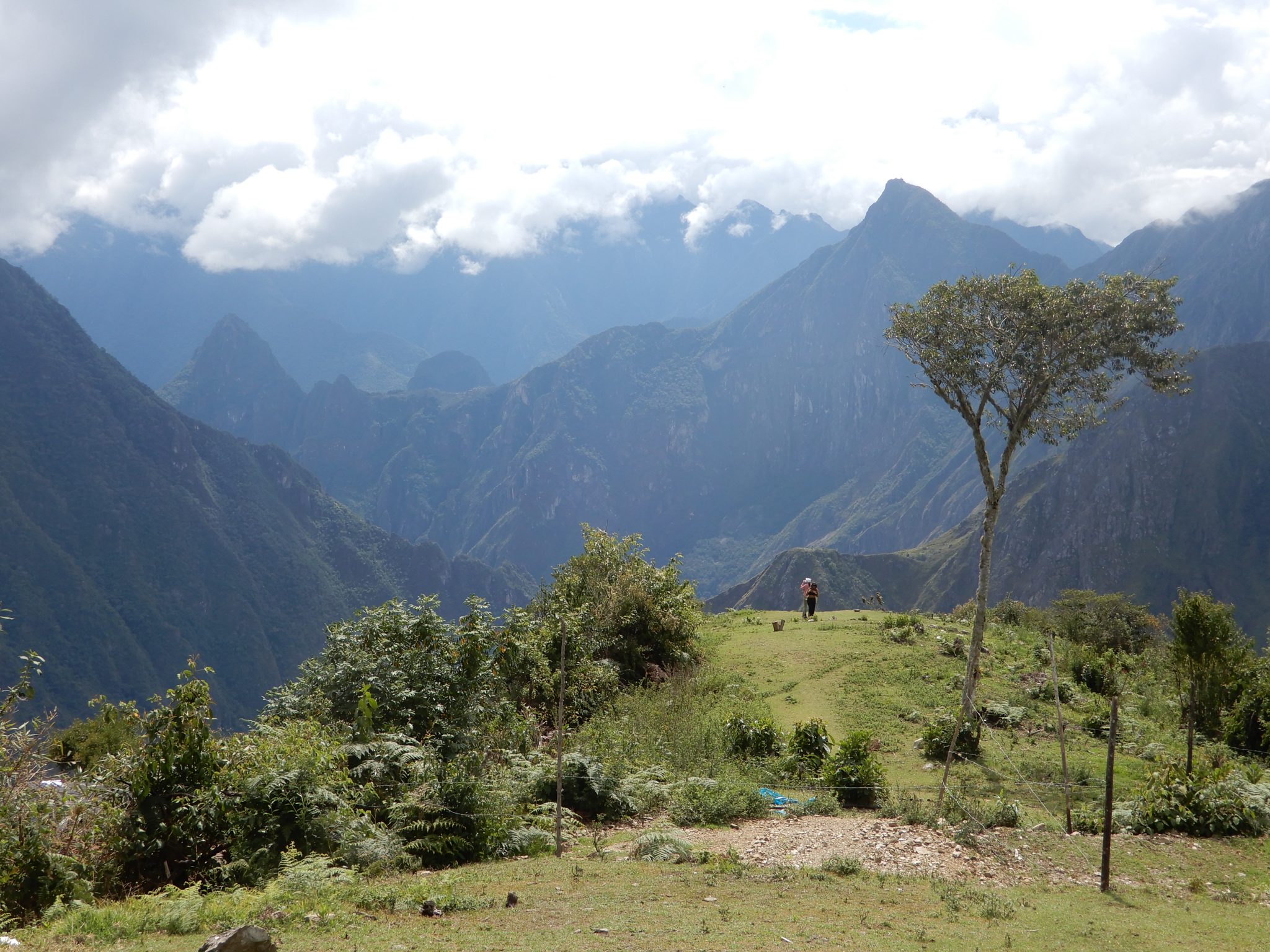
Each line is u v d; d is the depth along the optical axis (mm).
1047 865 12664
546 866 11336
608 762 17203
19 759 11086
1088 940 9133
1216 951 9211
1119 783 19203
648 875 10797
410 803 12703
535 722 20953
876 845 12844
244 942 6918
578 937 8016
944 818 14625
